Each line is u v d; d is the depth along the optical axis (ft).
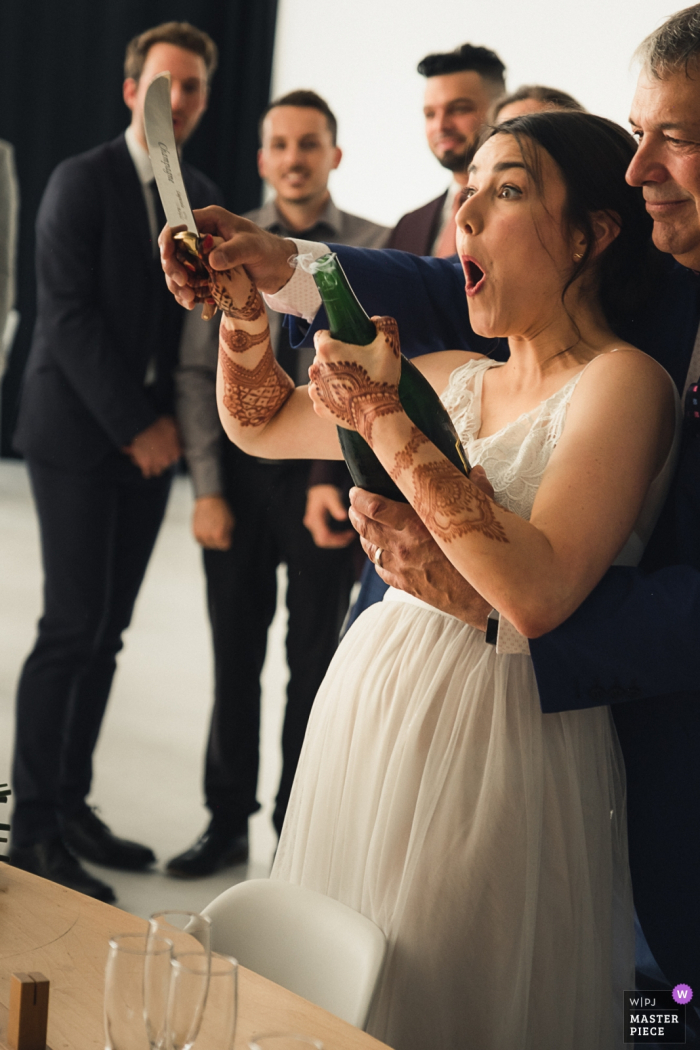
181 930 2.67
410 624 4.35
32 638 15.02
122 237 8.72
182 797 10.63
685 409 4.14
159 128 3.97
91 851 8.87
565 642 3.71
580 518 3.63
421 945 3.94
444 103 8.58
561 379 4.20
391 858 4.07
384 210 27.12
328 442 4.80
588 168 4.08
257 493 9.06
